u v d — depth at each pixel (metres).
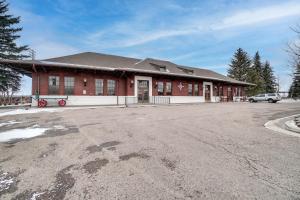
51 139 5.85
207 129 7.29
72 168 3.72
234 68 59.50
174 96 25.52
